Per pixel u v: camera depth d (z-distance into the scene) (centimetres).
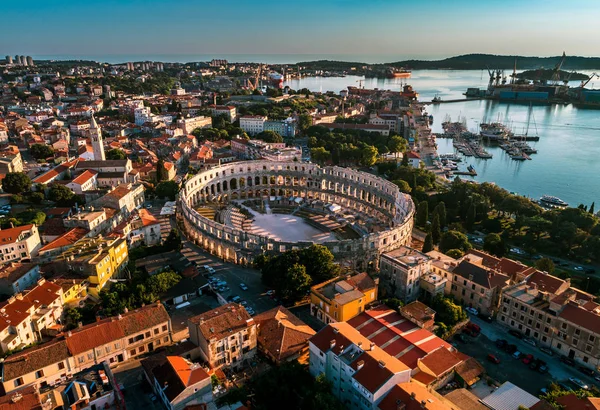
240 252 18012
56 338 11525
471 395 10406
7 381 9994
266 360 12006
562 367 12175
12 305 12569
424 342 11956
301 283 14500
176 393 9594
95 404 9394
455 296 15338
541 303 13325
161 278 14700
